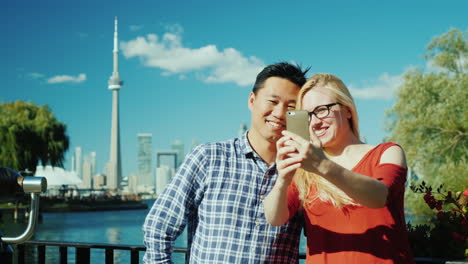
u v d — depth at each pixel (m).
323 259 1.75
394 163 1.70
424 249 3.13
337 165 1.51
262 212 2.00
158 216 2.04
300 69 2.05
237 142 2.12
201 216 2.06
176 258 10.34
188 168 2.07
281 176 1.62
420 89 19.61
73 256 12.38
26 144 32.06
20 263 3.03
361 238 1.68
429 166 18.80
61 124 34.34
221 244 1.98
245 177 2.03
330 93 1.81
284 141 1.58
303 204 1.87
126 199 56.03
